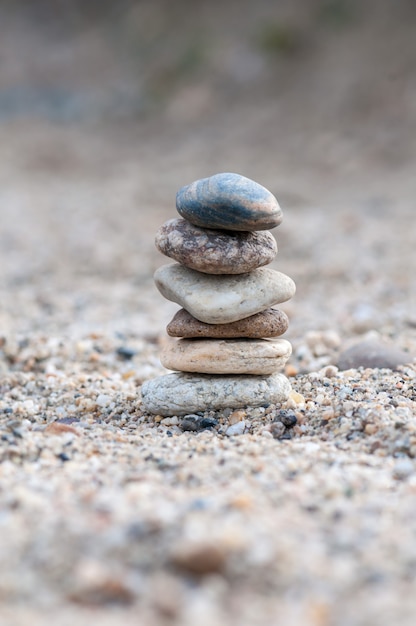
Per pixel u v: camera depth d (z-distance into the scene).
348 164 2.19
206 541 0.64
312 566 0.64
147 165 2.43
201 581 0.63
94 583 0.62
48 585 0.63
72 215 1.88
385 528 0.67
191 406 0.82
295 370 0.92
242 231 0.81
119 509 0.67
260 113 2.61
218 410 0.82
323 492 0.70
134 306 1.20
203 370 0.81
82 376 0.91
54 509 0.68
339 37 2.80
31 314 1.15
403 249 1.43
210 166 2.32
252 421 0.81
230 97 2.78
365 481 0.71
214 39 3.04
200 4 3.27
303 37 2.87
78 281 1.35
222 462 0.73
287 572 0.63
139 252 1.53
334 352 0.97
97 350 0.99
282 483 0.71
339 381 0.86
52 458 0.75
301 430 0.79
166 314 1.16
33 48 3.42
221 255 0.80
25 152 2.63
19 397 0.88
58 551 0.65
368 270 1.31
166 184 2.17
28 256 1.54
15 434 0.77
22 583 0.63
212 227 0.80
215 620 0.61
